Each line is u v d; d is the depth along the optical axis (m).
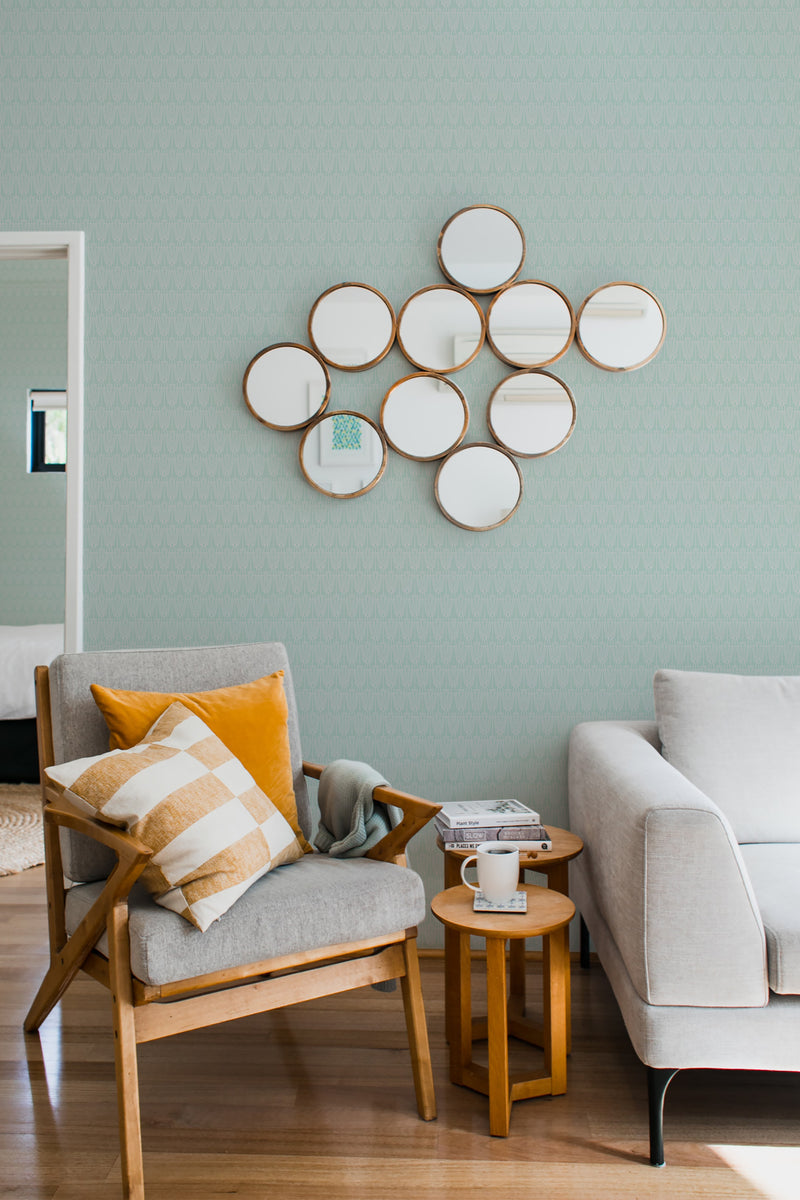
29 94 2.55
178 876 1.53
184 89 2.54
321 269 2.53
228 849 1.58
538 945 2.54
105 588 2.54
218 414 2.53
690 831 1.54
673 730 2.16
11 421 5.78
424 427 2.49
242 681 2.11
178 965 1.48
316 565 2.53
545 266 2.52
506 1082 1.64
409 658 2.53
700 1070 1.89
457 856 1.98
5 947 2.48
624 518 2.52
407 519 2.52
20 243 2.54
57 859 1.88
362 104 2.53
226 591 2.54
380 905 1.69
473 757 2.53
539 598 2.52
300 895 1.63
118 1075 1.48
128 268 2.53
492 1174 1.54
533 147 2.52
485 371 2.51
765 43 2.52
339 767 2.00
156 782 1.60
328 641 2.53
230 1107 1.75
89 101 2.54
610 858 1.76
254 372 2.50
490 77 2.53
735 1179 1.54
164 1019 1.53
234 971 1.57
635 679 2.52
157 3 2.54
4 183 2.54
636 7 2.52
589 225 2.52
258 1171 1.55
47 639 4.56
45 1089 1.80
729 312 2.52
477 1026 2.03
